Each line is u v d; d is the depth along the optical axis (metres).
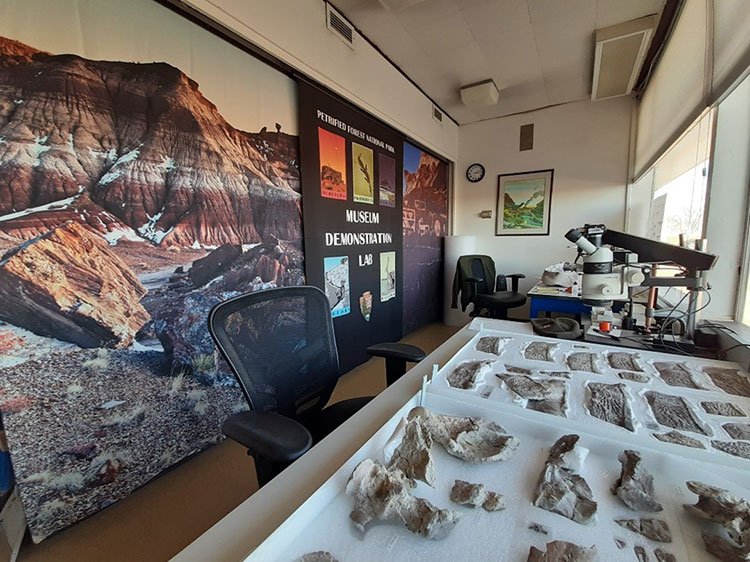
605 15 2.30
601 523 0.50
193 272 1.65
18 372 1.17
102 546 1.26
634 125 3.48
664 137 2.37
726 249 1.49
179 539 1.29
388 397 0.90
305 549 0.46
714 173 1.51
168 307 1.57
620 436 0.70
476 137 4.35
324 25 2.20
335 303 2.58
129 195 1.41
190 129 1.60
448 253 4.23
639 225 3.53
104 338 1.37
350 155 2.62
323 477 0.61
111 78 1.33
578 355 1.15
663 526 0.49
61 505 1.28
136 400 1.48
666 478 0.59
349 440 0.72
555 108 3.86
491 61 2.93
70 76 1.23
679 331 1.36
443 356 1.19
